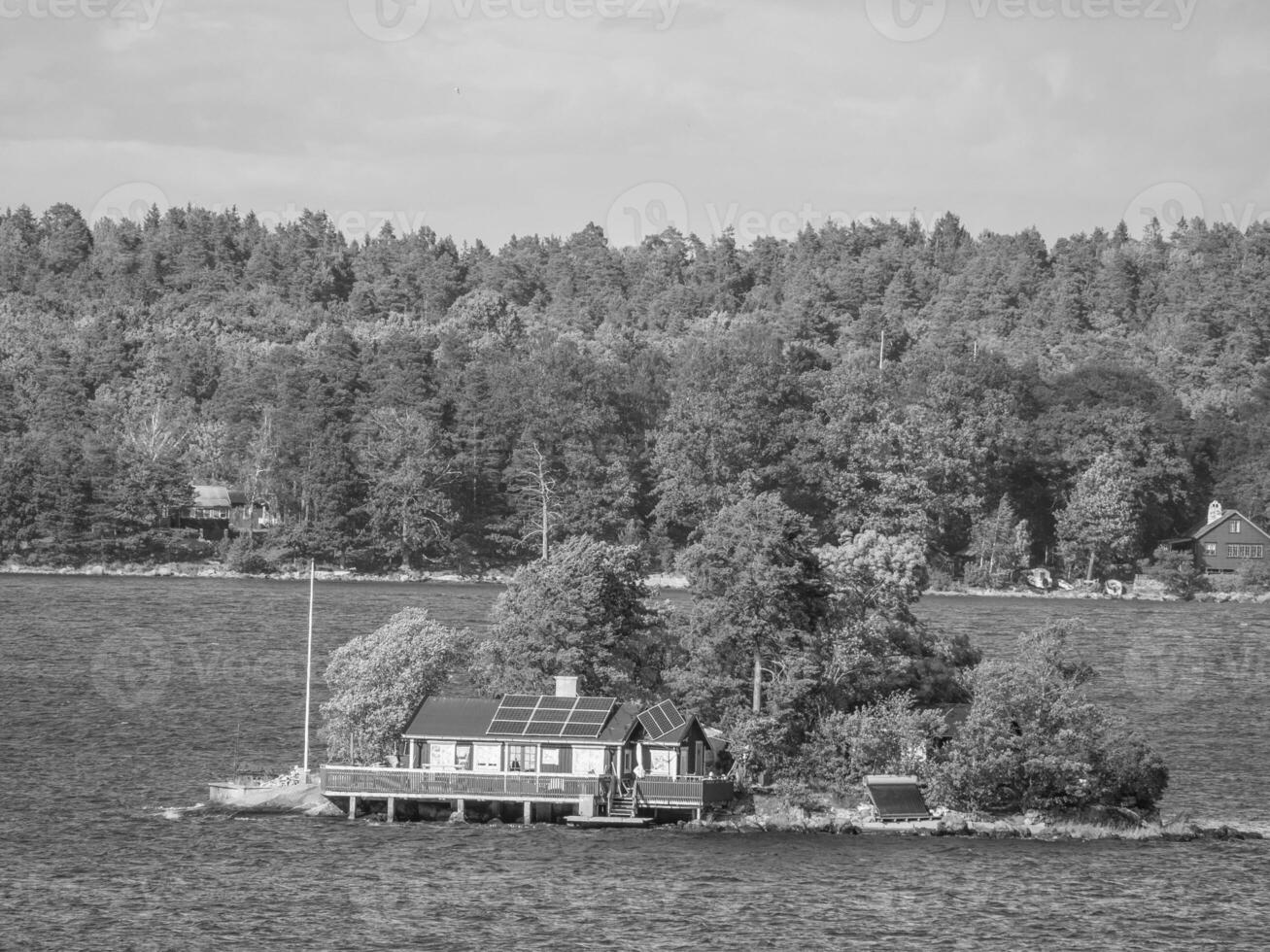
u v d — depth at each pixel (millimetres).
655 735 185250
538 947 140750
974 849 173750
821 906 153000
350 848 169625
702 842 174500
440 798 181375
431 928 144875
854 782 189625
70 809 183375
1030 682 189375
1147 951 143125
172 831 175375
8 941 139250
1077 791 185250
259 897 152375
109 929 142875
